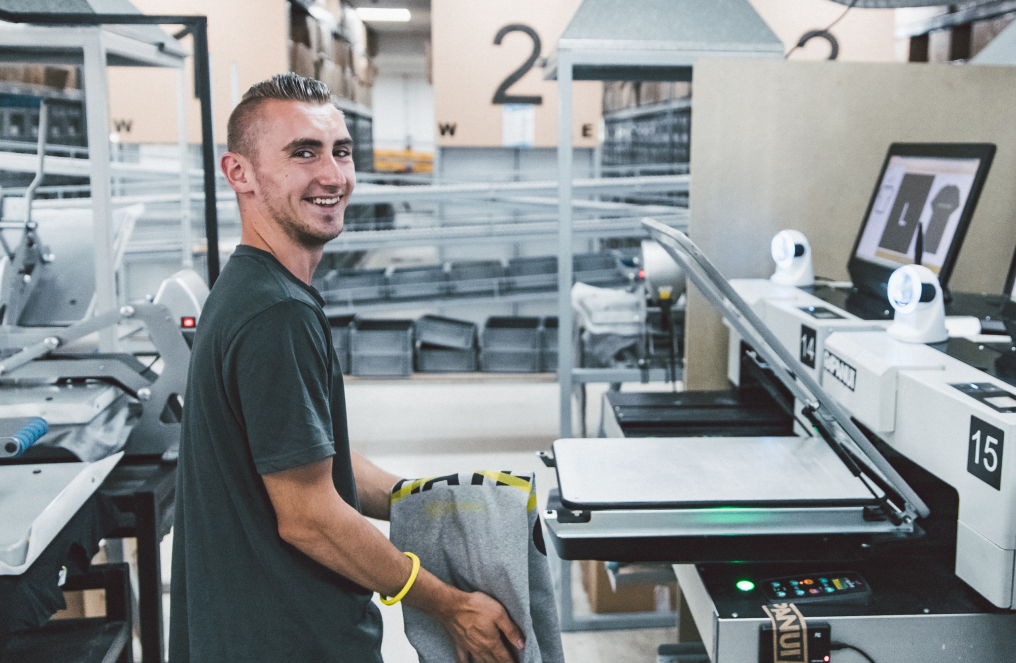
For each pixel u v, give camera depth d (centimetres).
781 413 219
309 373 113
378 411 533
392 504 143
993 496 125
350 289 572
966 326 178
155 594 183
